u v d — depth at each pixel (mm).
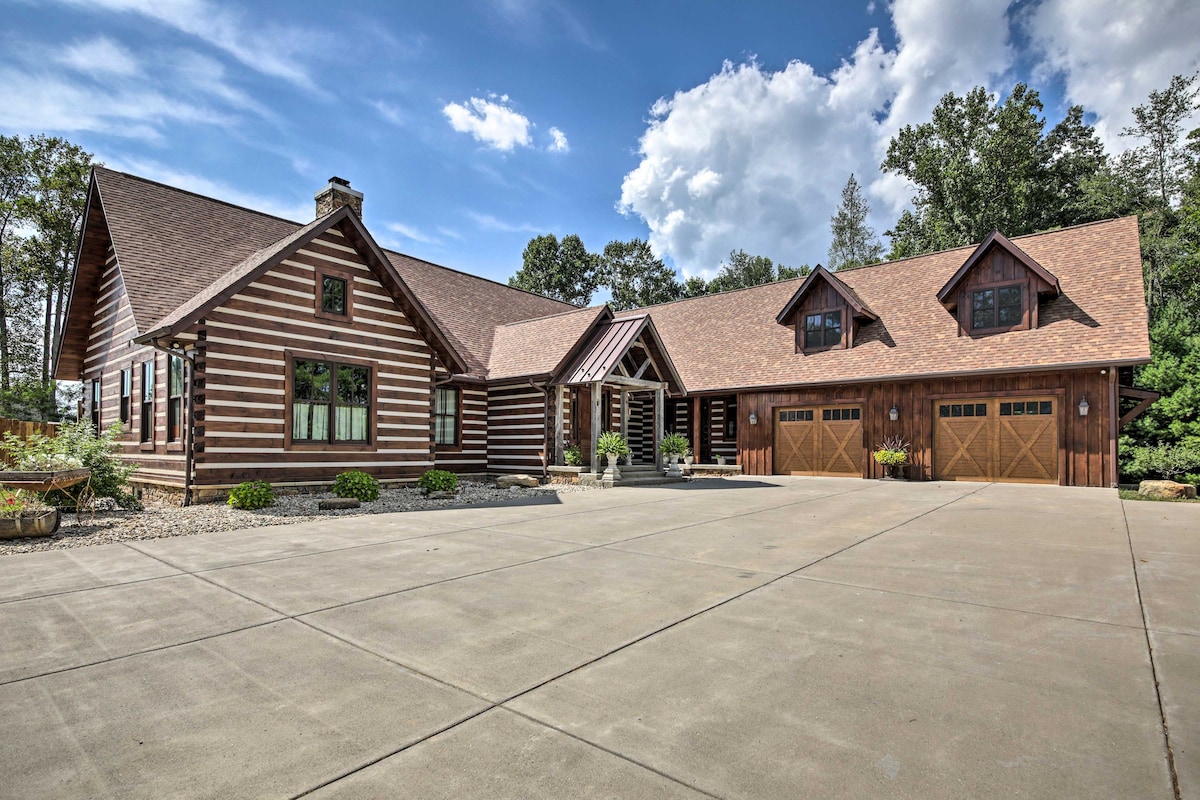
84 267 14820
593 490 14422
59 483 8352
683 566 6180
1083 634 4125
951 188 33125
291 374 11719
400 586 5402
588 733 2803
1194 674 3443
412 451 13797
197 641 4039
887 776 2432
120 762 2564
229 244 14609
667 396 21172
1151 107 31719
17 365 28453
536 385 16500
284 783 2396
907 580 5594
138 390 12773
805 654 3773
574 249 52562
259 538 7762
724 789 2348
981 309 17031
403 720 2936
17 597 5070
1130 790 2314
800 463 19500
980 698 3158
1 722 2936
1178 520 9188
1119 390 15492
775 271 59250
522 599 4992
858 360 18500
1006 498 12266
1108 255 16781
